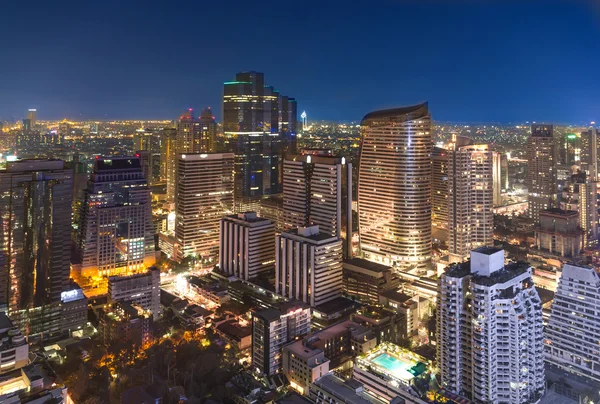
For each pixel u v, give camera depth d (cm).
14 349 19225
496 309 19162
